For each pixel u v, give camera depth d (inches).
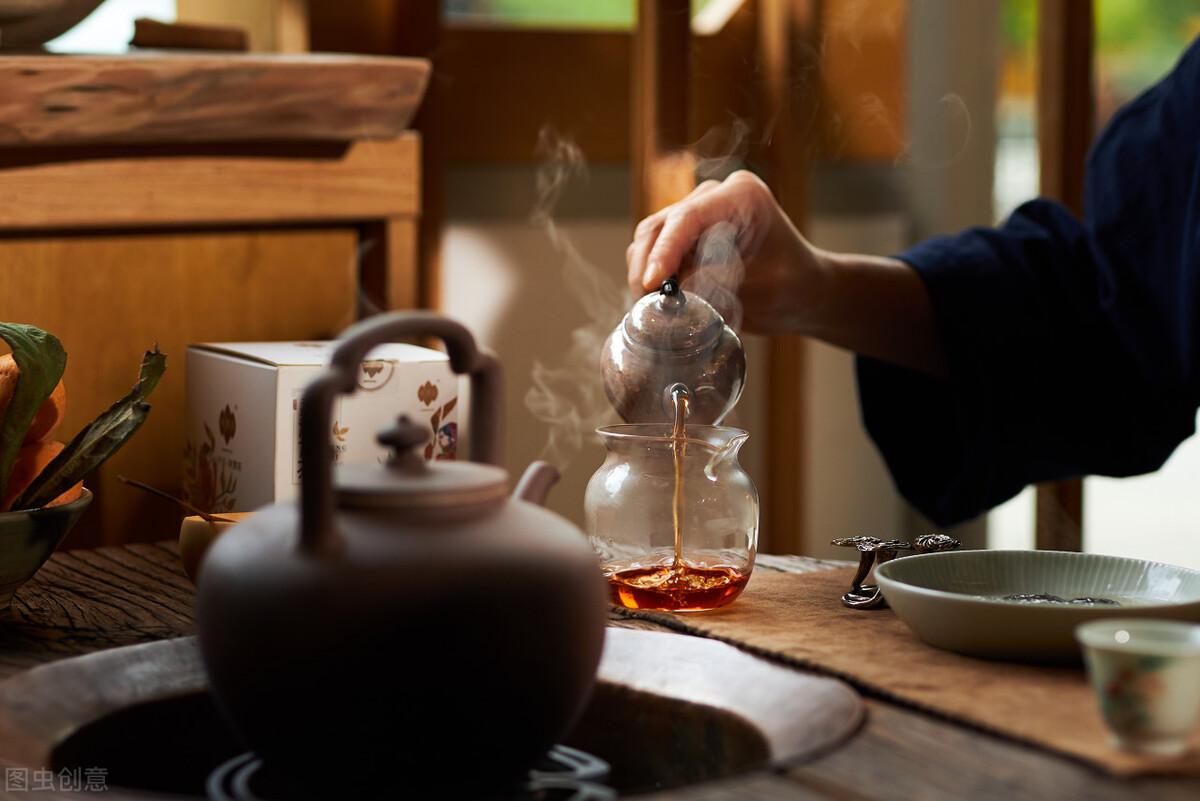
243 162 58.9
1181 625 28.0
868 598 40.4
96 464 39.8
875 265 57.4
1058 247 59.1
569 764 30.5
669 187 74.5
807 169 86.5
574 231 87.4
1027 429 56.9
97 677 33.1
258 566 26.4
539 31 84.5
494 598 26.2
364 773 26.9
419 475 27.7
